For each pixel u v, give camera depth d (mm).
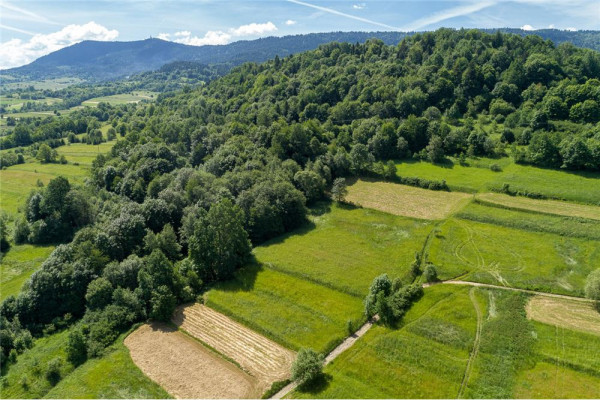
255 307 69500
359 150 125062
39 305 72562
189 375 55656
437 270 72750
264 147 135375
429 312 61781
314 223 102000
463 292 65812
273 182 104938
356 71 185125
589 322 57062
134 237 87438
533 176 107062
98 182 131000
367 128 140875
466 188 107125
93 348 61344
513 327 56875
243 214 90750
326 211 107875
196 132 154500
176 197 100312
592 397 45938
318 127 143625
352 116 158125
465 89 160375
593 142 105125
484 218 90812
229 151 126312
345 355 56188
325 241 91375
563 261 72125
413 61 190250
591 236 78188
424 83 161500
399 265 78062
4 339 64875
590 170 105125
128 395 52531
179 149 150000
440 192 109875
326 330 62250
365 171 126500
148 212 94562
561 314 59125
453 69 165375
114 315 66750
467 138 131000
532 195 97938
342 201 110938
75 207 106625
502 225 87688
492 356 52625
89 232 85562
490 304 62312
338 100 175250
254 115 165375
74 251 79562
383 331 60156
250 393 52062
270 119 153250
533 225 85125
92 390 53656
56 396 53156
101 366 57812
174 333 64938
